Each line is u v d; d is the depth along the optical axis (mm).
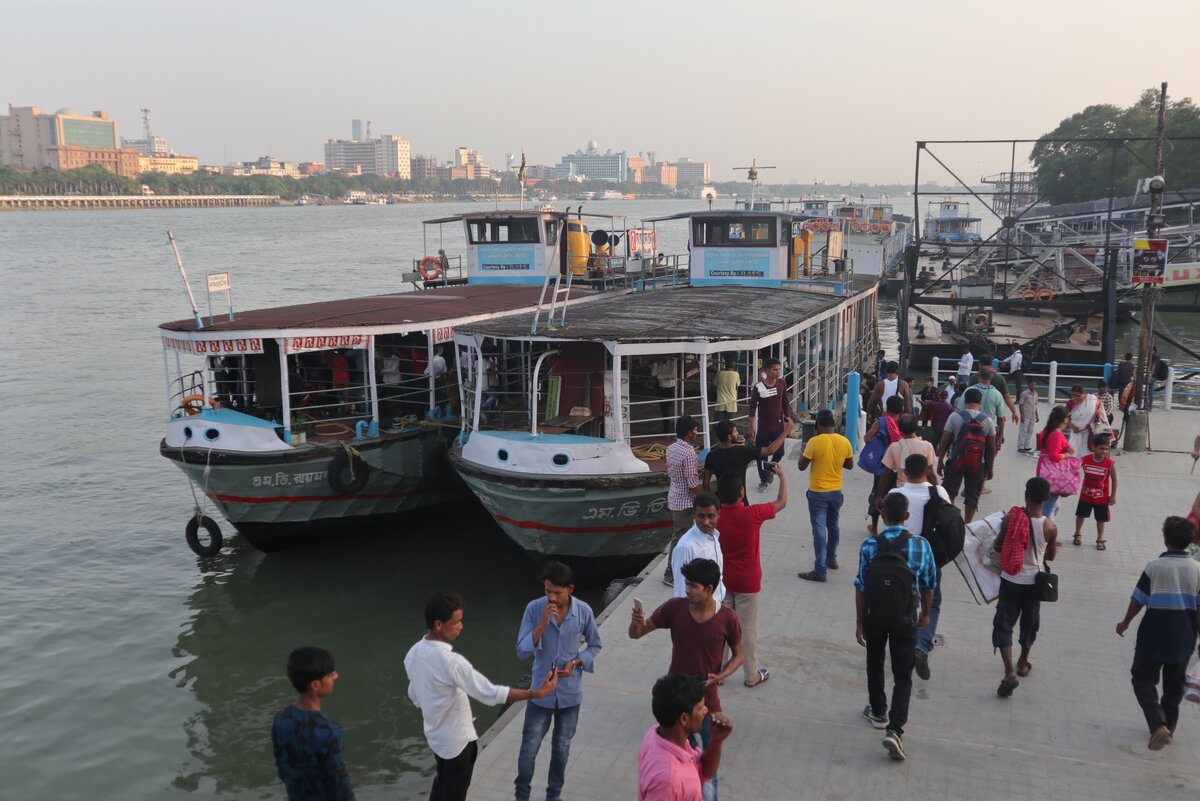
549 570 6988
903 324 27891
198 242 131125
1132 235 51406
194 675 13633
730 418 17859
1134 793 7188
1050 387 22219
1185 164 74938
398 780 10992
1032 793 7207
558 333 14820
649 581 11656
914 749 7801
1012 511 8570
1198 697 7562
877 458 12297
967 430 12445
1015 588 8539
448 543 18859
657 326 15703
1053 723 8188
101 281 74562
